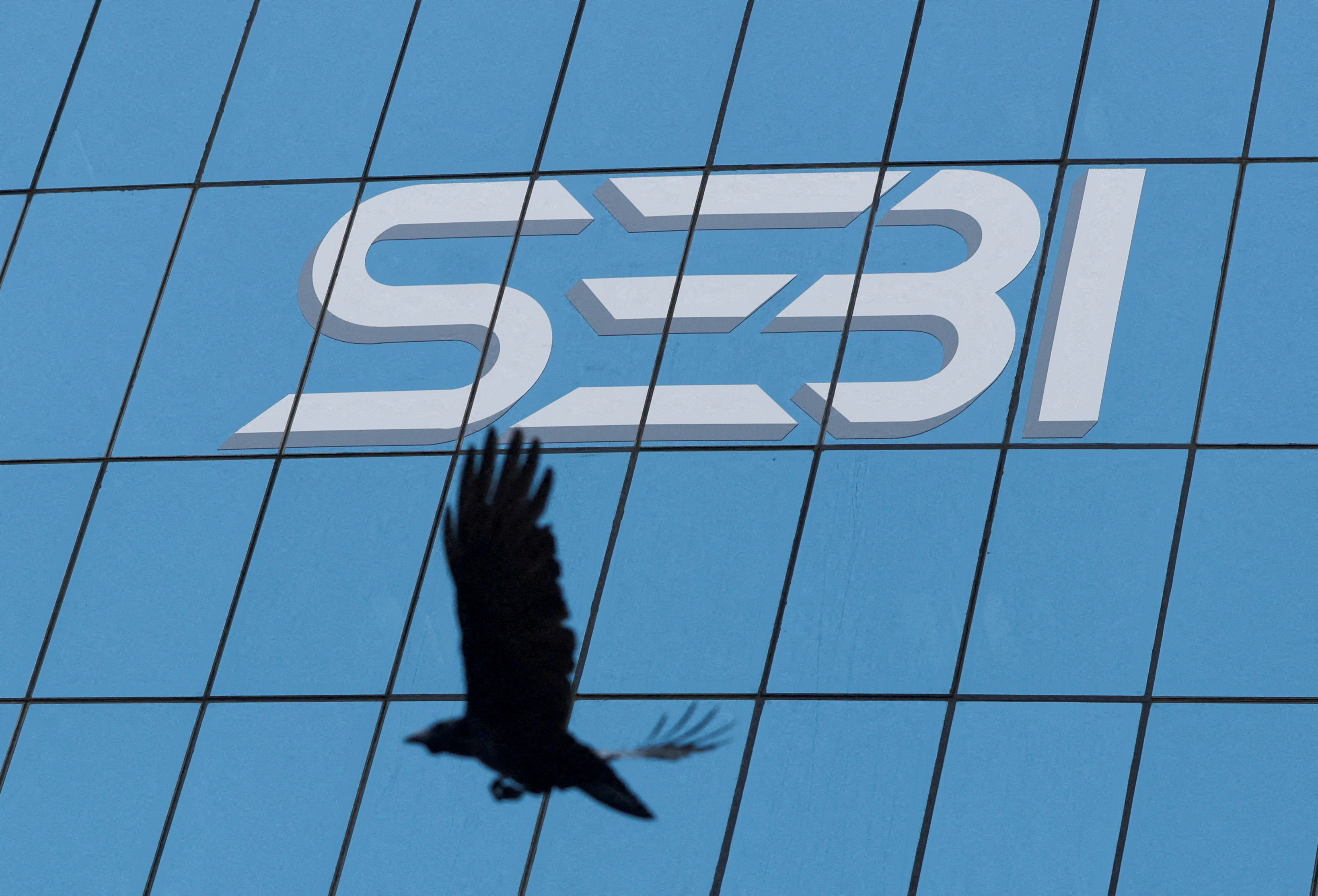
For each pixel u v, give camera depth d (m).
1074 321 23.20
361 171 26.08
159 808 21.66
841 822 20.34
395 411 24.00
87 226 26.22
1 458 24.45
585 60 26.42
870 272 24.06
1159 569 21.41
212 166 26.47
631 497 22.73
